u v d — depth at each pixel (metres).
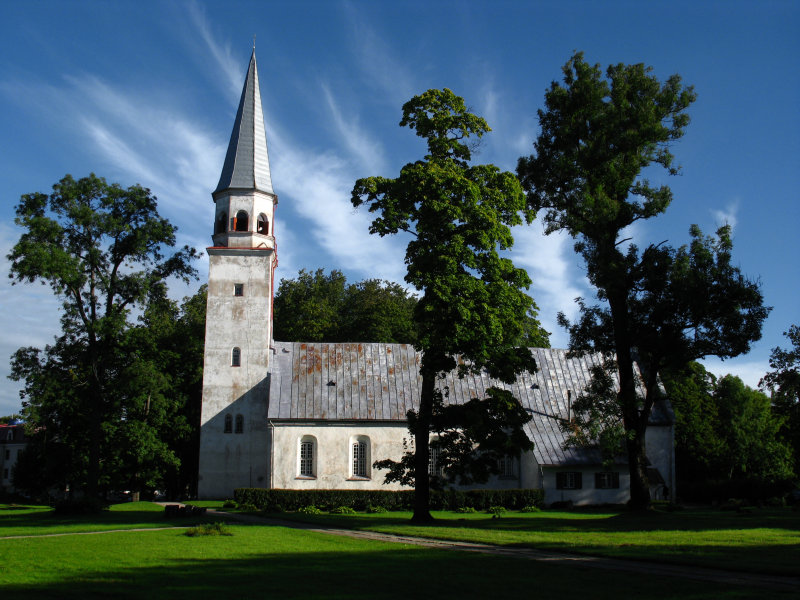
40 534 25.56
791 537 24.20
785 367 40.12
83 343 46.44
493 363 31.55
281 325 72.44
